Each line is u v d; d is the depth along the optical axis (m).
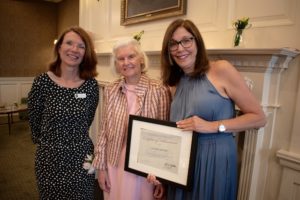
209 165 1.15
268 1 1.52
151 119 1.24
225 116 1.15
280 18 1.48
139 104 1.36
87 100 1.57
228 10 1.75
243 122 1.09
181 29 1.14
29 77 6.38
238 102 1.12
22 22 6.12
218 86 1.14
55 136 1.51
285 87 1.46
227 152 1.15
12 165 3.27
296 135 1.43
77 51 1.49
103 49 3.36
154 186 1.41
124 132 1.41
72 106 1.51
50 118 1.50
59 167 1.53
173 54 1.19
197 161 1.17
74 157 1.55
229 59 1.53
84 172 1.60
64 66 1.53
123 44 1.36
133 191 1.40
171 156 1.19
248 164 1.51
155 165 1.23
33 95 1.54
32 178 2.93
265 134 1.50
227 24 1.76
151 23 2.48
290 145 1.45
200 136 1.17
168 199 1.32
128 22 2.76
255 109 1.11
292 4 1.42
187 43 1.13
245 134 1.51
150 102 1.36
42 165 1.54
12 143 4.12
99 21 3.41
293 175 1.43
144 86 1.38
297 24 1.40
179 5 2.11
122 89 1.44
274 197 1.54
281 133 1.49
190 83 1.21
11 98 6.17
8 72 6.08
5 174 3.01
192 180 1.14
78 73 1.60
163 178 1.21
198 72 1.15
